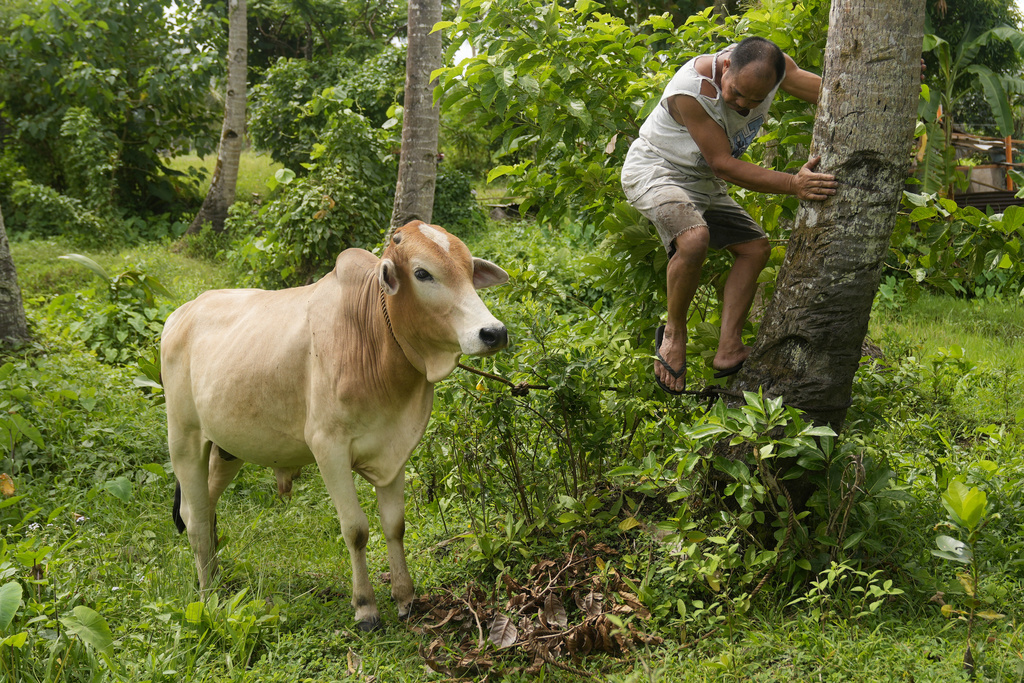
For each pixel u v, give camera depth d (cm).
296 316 358
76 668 294
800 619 312
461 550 409
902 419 516
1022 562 348
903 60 315
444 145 1888
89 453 519
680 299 352
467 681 309
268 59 2478
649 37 503
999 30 1119
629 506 394
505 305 536
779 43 449
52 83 1594
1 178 1506
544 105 447
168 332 407
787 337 346
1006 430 577
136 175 1708
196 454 399
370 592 358
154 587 377
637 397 425
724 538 317
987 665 283
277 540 450
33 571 319
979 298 1062
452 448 432
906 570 339
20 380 586
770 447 307
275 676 308
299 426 358
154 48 1706
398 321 328
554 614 332
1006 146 1365
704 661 291
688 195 349
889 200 327
